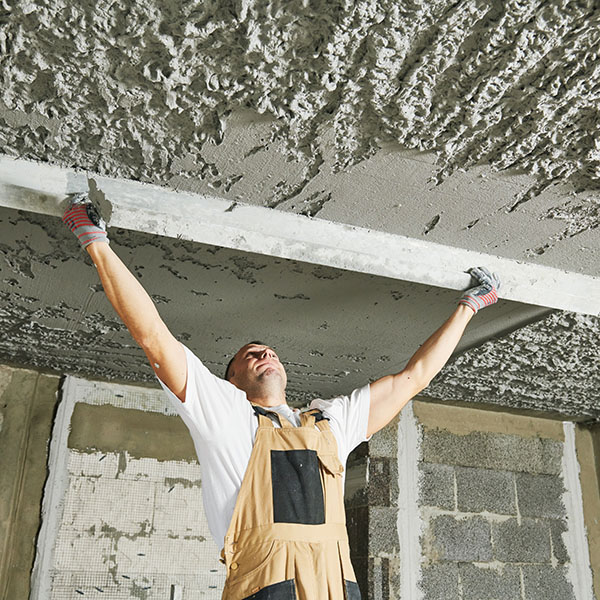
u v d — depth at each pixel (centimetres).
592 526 373
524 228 171
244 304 217
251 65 117
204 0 104
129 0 104
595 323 214
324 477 120
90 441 293
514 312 214
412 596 315
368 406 140
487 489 355
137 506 290
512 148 139
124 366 286
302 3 104
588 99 123
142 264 189
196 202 159
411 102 126
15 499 271
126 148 143
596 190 153
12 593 259
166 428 309
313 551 109
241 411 122
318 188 156
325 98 126
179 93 125
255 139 139
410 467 341
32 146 142
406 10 105
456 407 366
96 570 274
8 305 225
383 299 209
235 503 113
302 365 286
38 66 118
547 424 388
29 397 289
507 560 344
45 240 177
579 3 103
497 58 115
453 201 160
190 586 287
